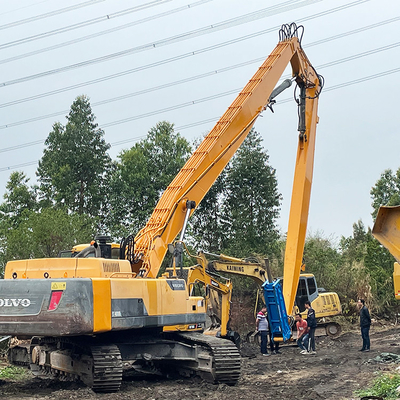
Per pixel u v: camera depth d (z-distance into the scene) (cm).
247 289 2864
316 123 1967
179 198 1384
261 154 3597
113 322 1096
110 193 4091
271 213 3512
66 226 2369
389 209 538
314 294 2467
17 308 1075
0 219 4156
